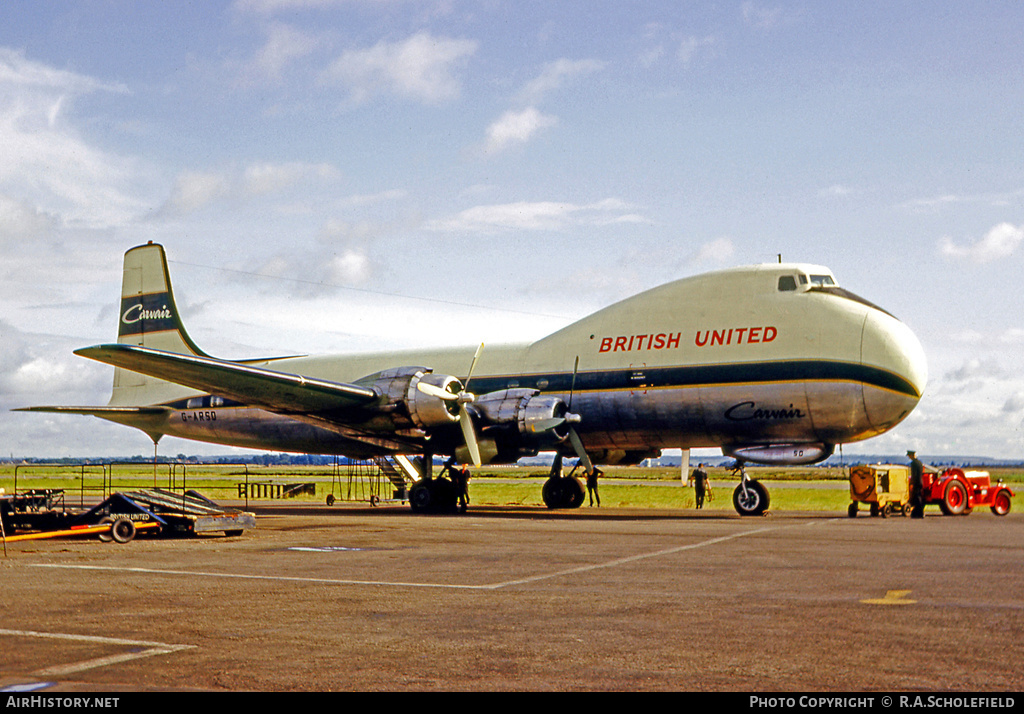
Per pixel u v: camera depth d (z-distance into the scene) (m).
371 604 8.65
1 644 6.89
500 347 27.83
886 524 18.78
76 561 12.23
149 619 7.89
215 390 24.59
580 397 25.14
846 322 22.03
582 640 6.98
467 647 6.77
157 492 16.92
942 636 7.04
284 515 23.86
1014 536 15.56
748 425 22.94
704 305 23.98
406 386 24.75
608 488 47.50
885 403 21.59
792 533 16.38
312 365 31.53
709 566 11.45
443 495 26.36
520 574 10.77
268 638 7.10
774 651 6.57
